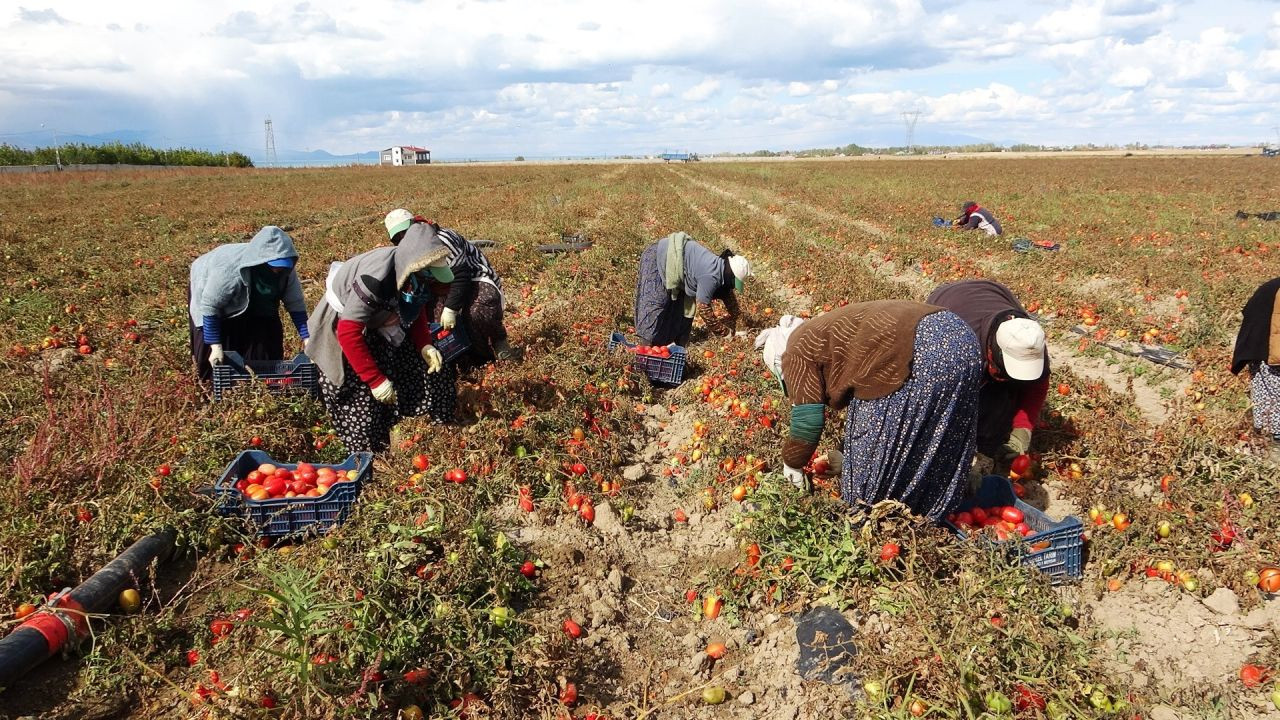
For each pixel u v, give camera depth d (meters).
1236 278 11.41
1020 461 5.32
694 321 9.40
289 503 4.53
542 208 24.50
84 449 4.95
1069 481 5.39
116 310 9.80
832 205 25.77
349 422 5.49
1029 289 11.52
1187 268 12.50
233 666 3.61
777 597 4.11
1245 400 6.85
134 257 14.48
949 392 3.75
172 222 20.89
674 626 4.14
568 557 4.45
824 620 3.81
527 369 6.76
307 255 14.62
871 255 15.52
